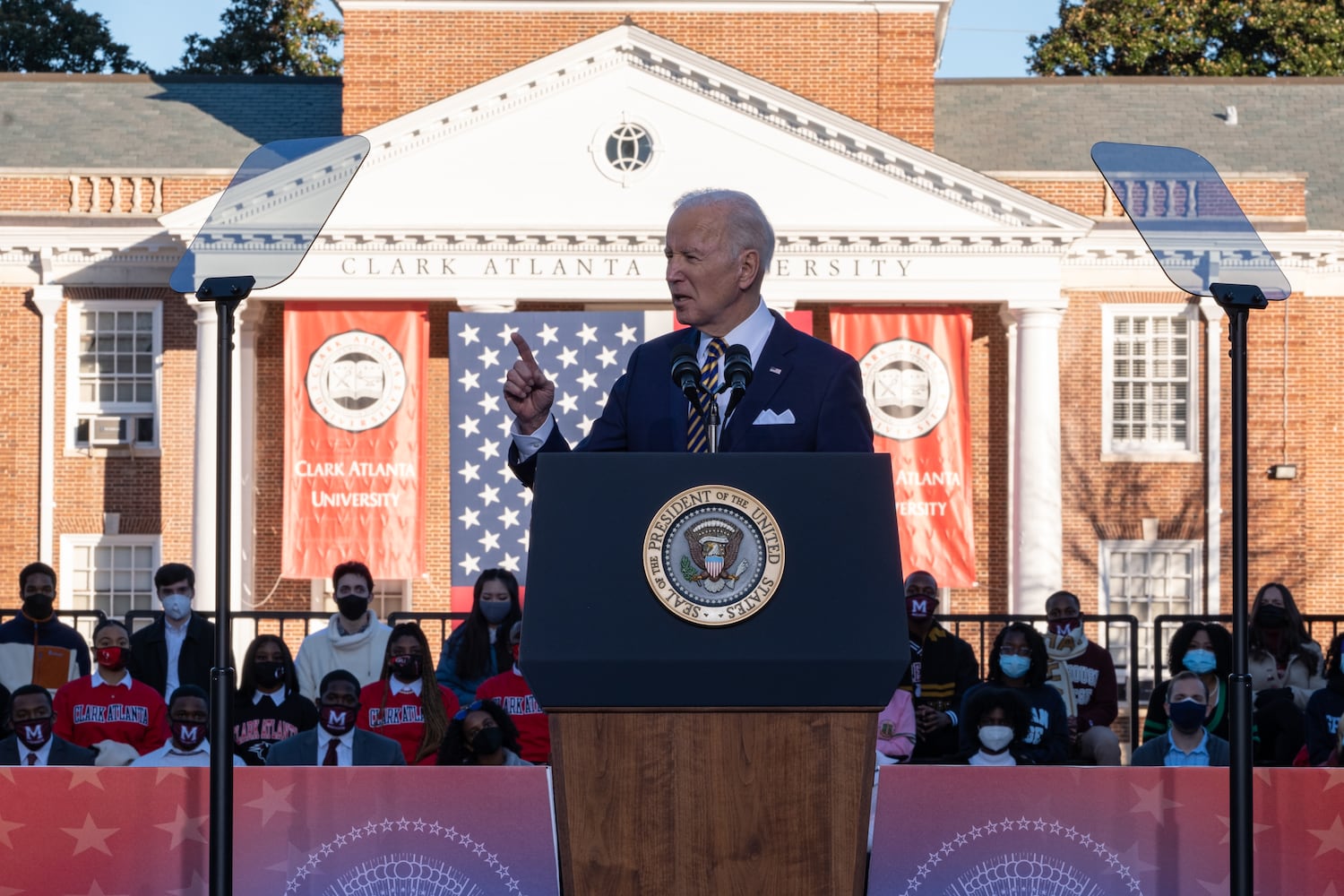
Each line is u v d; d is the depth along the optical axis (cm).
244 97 4106
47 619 1370
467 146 3344
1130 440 3528
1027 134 3978
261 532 3469
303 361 3325
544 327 3050
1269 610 1178
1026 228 3291
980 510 3509
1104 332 3522
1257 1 5569
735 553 341
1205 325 3506
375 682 1170
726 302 433
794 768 338
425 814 486
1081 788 483
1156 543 3497
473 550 3069
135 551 3509
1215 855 480
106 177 3544
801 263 3338
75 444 3522
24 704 975
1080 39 5831
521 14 3762
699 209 433
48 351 3509
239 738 1076
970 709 979
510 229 3300
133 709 1108
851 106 3769
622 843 338
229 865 452
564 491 348
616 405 453
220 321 484
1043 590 3247
